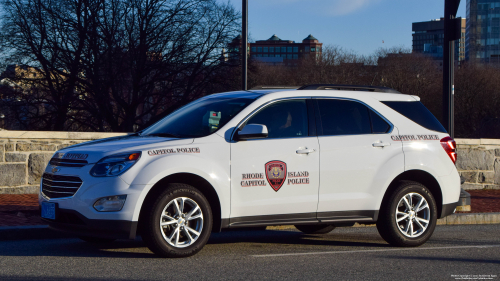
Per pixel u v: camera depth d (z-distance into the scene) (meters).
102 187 5.49
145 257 5.89
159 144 5.77
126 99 35.38
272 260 5.89
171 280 4.87
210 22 34.22
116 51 31.27
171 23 32.53
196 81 35.62
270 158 6.12
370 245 7.05
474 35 134.62
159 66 33.00
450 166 7.14
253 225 6.09
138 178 5.52
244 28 11.16
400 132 6.90
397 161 6.74
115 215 5.45
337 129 6.57
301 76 63.06
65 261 5.67
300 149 6.27
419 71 62.72
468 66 58.66
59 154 6.06
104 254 6.08
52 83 33.19
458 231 8.62
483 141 14.72
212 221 5.98
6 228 7.16
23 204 9.64
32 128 33.97
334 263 5.79
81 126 35.22
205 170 5.78
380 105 6.93
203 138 5.93
